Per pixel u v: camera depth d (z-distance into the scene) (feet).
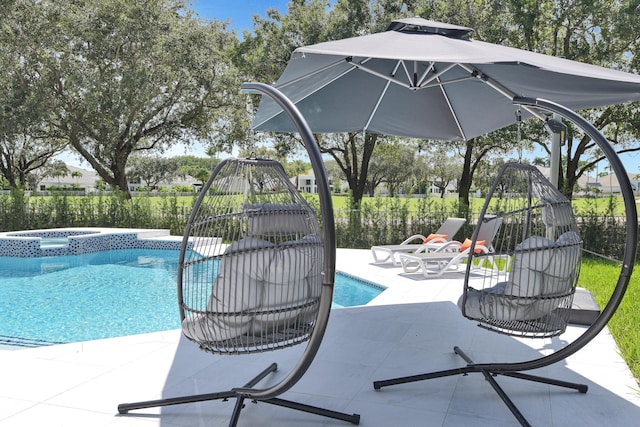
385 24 44.32
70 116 50.57
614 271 26.30
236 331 8.03
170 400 8.95
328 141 55.36
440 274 23.85
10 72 48.24
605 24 38.81
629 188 8.53
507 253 9.32
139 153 60.39
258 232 8.52
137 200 46.09
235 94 54.44
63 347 12.94
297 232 8.71
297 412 9.23
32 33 46.60
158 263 32.65
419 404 9.56
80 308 21.09
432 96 20.15
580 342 9.16
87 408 9.29
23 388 10.23
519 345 13.28
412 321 15.67
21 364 11.65
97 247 36.73
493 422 8.79
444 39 13.52
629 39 38.86
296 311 8.21
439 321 15.66
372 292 23.13
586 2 37.63
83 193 46.91
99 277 28.02
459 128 22.16
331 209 7.09
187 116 56.80
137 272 29.55
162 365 11.62
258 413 9.19
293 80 15.48
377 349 12.94
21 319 19.40
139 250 37.70
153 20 49.88
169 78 52.29
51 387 10.29
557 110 9.68
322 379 10.85
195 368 11.46
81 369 11.36
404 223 38.83
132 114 51.72
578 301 15.98
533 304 9.00
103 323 18.88
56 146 66.33
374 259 29.58
